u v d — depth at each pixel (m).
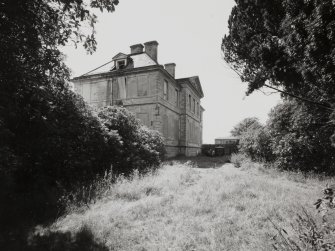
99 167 8.19
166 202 5.55
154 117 21.20
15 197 5.18
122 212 4.86
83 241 3.62
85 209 5.03
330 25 4.39
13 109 4.44
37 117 5.28
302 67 5.67
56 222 4.30
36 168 6.23
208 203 5.38
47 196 5.36
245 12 7.41
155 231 4.00
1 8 3.27
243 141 16.38
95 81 24.28
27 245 3.47
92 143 7.78
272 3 6.42
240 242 3.54
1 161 4.30
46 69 4.46
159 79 21.58
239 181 7.66
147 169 10.03
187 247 3.45
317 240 2.62
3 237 3.67
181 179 8.17
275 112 11.40
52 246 3.45
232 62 8.41
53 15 4.09
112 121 9.85
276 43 6.57
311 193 6.14
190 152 29.95
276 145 11.35
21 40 3.71
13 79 3.89
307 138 9.38
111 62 25.67
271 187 6.81
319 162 9.59
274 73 6.77
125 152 9.48
